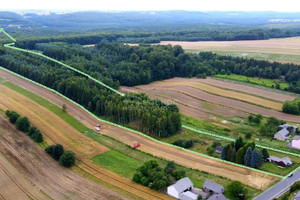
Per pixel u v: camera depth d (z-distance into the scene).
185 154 86.25
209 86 151.50
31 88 132.88
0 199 64.88
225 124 109.81
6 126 97.44
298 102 125.88
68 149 87.12
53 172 75.38
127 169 78.25
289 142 95.38
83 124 104.19
